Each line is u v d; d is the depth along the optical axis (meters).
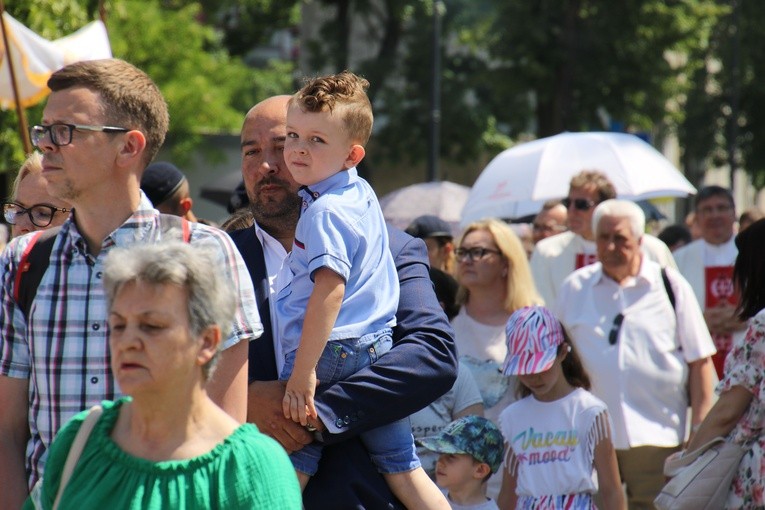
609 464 15.65
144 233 8.98
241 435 7.54
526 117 83.69
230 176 40.00
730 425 13.71
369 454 10.27
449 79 80.81
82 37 24.92
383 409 9.98
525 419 15.90
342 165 10.38
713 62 103.06
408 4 78.56
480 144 80.81
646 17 76.25
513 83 77.06
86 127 8.80
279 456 7.57
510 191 29.50
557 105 77.25
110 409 7.75
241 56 95.00
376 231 10.37
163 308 7.24
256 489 7.35
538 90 77.31
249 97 90.00
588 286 19.50
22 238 9.20
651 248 21.27
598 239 19.25
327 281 9.80
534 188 29.08
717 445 13.77
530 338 15.50
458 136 80.75
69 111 8.81
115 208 9.01
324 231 9.91
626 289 19.22
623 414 18.69
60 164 8.84
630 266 19.16
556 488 15.51
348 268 9.91
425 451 15.30
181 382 7.35
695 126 95.06
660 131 95.69
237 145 62.47
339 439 9.93
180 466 7.32
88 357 8.77
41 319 8.84
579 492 15.50
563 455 15.57
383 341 10.20
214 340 7.50
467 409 15.75
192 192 62.09
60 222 12.66
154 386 7.26
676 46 77.62
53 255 8.96
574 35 76.00
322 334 9.74
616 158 29.41
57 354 8.78
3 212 12.98
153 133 9.18
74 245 8.96
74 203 8.98
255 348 10.51
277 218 11.19
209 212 53.25
